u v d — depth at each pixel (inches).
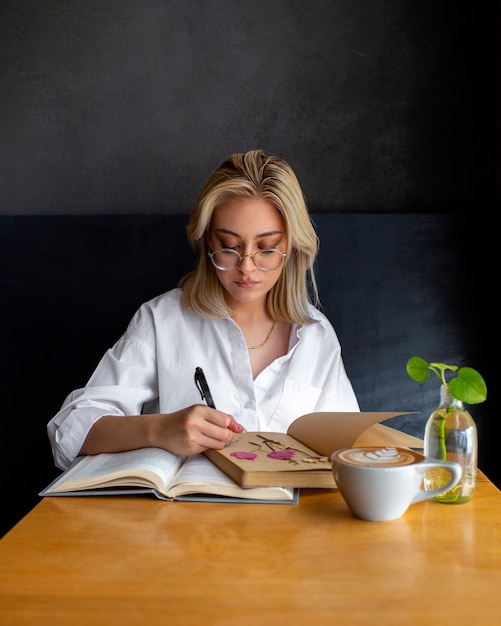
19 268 82.6
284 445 50.1
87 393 59.4
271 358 68.8
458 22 84.6
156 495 44.3
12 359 82.4
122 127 86.2
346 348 82.0
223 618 30.0
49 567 35.1
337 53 85.3
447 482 43.7
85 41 85.7
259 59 85.6
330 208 86.3
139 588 32.9
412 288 82.4
